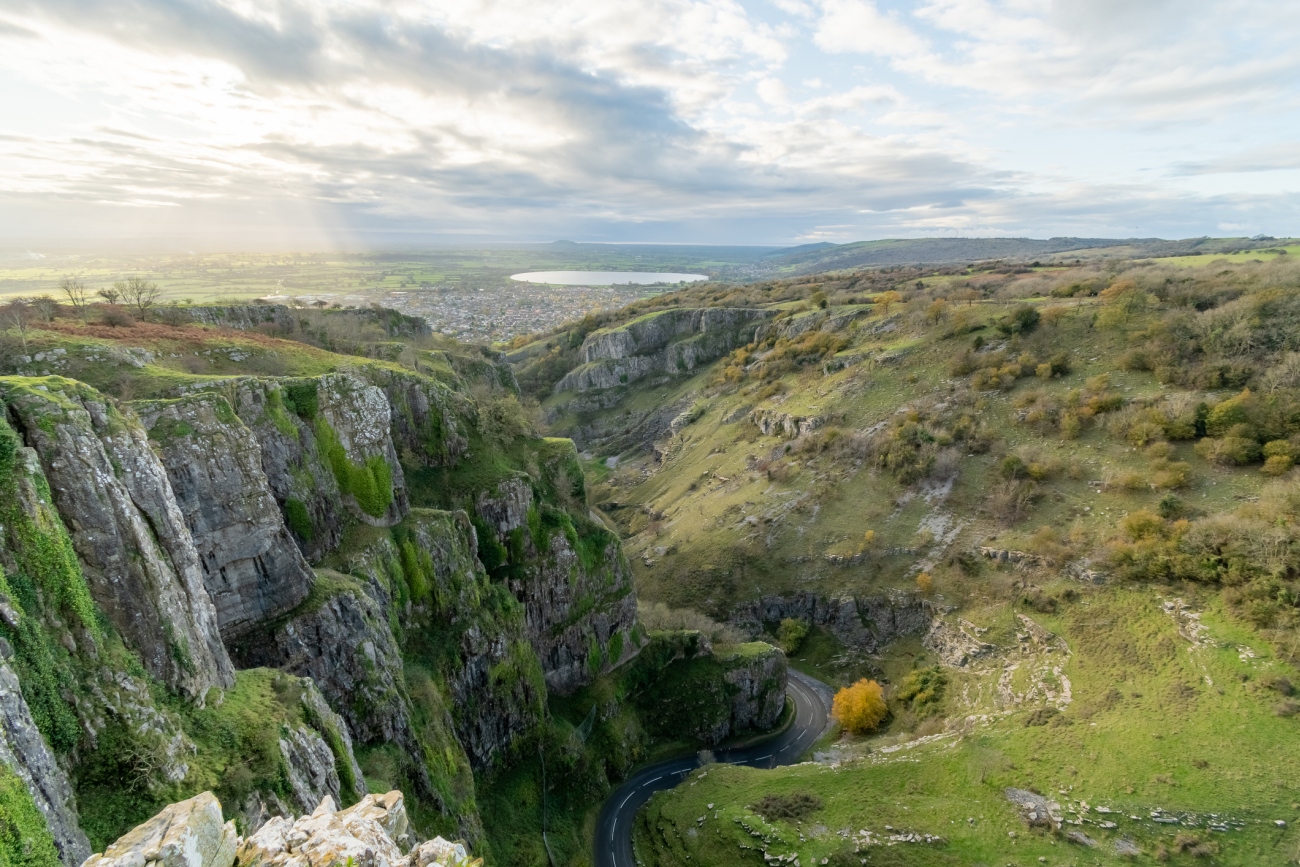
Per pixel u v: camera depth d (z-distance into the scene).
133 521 29.72
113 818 24.23
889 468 118.56
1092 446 103.69
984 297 163.25
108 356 51.91
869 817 63.50
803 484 126.44
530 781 69.50
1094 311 125.56
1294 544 73.75
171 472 41.25
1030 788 61.84
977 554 99.44
